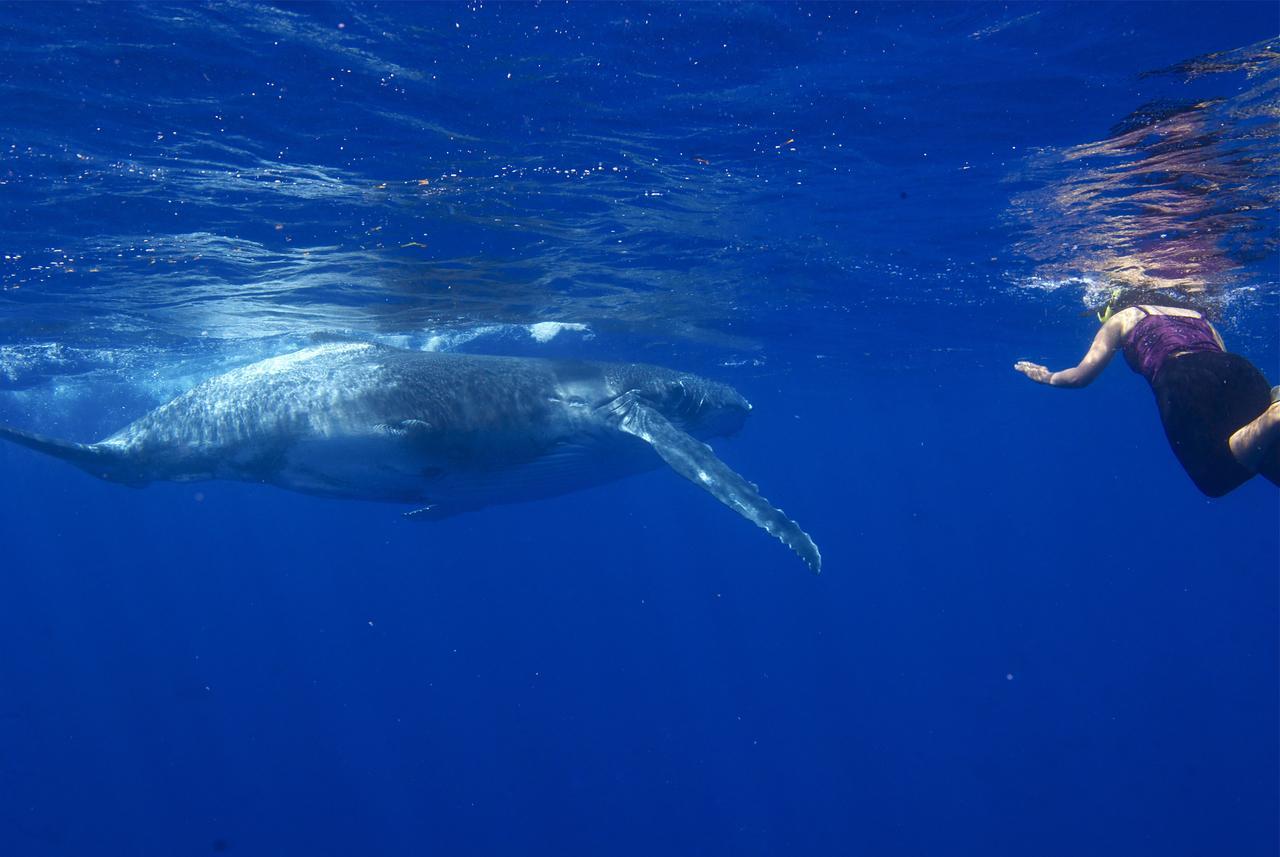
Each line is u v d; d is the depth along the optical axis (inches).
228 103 345.1
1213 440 202.8
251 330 749.9
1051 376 265.1
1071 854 934.4
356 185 437.1
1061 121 392.2
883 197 494.9
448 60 323.0
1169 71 343.6
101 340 761.6
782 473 3540.8
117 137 367.9
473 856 1026.1
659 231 554.3
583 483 442.6
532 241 556.7
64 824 1164.5
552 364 408.5
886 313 879.7
